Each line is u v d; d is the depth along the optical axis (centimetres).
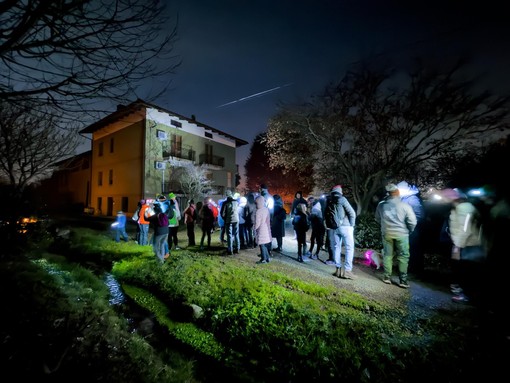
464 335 366
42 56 283
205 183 2606
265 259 722
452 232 535
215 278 591
